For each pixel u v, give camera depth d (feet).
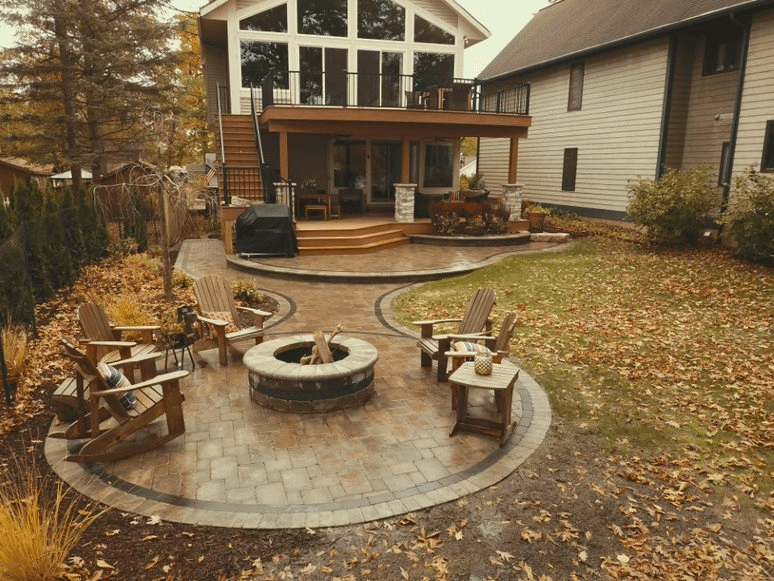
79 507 13.64
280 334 28.17
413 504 13.92
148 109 51.34
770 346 26.12
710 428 18.45
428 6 64.34
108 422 17.06
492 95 84.94
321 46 62.03
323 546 12.44
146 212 53.06
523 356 25.40
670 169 50.72
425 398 20.34
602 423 18.84
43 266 31.71
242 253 46.06
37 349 24.11
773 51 45.50
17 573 10.79
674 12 54.75
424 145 69.46
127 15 68.44
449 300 35.14
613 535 13.10
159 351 21.34
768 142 46.65
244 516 13.29
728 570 12.01
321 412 18.93
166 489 14.39
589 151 66.13
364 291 37.73
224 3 58.18
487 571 11.81
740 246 43.21
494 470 15.60
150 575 11.43
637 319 30.86
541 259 47.83
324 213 56.80
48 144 67.36
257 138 55.72
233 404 19.62
